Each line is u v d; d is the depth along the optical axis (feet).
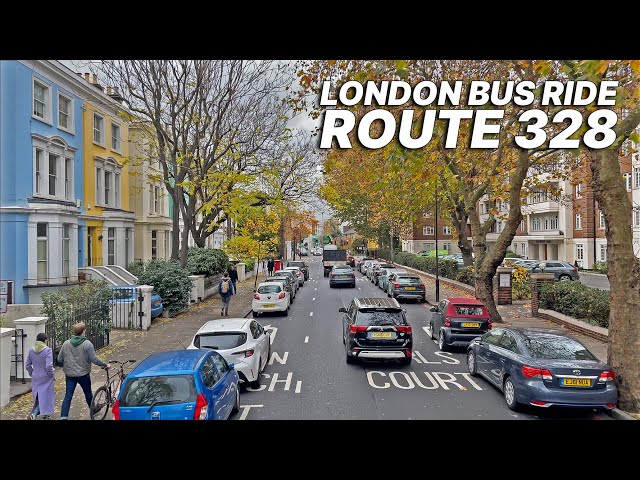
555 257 168.96
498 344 35.63
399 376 40.32
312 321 70.18
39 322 37.40
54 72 78.84
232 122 86.74
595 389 29.50
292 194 97.40
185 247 82.69
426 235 235.40
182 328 61.72
